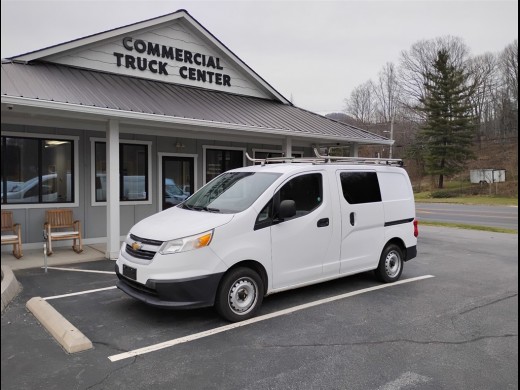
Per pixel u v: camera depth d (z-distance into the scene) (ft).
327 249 19.52
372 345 14.56
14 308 17.81
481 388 11.79
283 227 17.85
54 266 25.90
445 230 48.44
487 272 26.08
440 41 199.52
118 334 15.21
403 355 13.83
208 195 19.97
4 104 22.75
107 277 23.24
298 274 18.45
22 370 12.41
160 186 38.14
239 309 16.62
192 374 12.36
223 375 12.33
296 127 37.09
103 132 34.35
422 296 20.54
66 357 13.30
